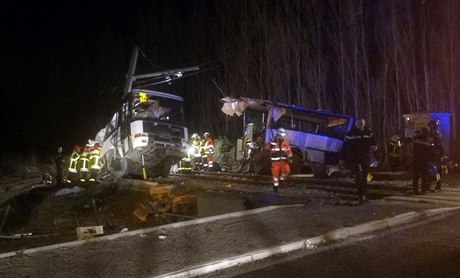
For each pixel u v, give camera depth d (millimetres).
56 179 27391
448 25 31328
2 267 8031
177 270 7496
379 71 34312
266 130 22812
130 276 7367
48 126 50281
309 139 22719
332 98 36219
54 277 7449
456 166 21688
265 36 38844
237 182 19672
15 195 23625
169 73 32094
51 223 17859
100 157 25188
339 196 14055
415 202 12273
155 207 15648
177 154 22688
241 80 40875
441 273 6805
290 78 37969
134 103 22656
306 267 7488
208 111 43531
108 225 15500
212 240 9109
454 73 30891
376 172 21938
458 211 11078
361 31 34844
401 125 32125
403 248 8180
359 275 6945
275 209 11766
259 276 7215
